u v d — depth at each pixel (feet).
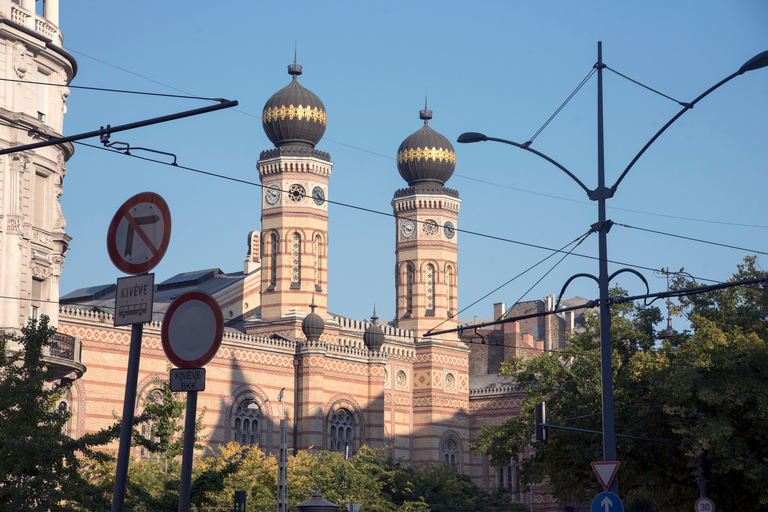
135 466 156.46
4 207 141.08
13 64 143.74
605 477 81.71
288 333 286.05
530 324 404.77
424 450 311.68
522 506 256.93
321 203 298.76
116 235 46.96
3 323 138.82
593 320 160.86
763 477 124.67
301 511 119.75
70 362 150.10
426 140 330.34
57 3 155.84
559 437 147.74
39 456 92.32
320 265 297.53
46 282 151.12
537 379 170.91
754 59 75.61
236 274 345.51
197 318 43.80
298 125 296.92
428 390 315.17
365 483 213.87
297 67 305.32
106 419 221.25
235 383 254.06
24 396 95.20
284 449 160.15
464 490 250.98
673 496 143.84
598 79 88.84
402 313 326.44
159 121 59.47
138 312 45.83
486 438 178.91
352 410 280.51
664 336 152.25
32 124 144.66
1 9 141.79
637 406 137.69
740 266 144.66
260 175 300.40
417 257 325.83
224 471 111.65
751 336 125.49
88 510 96.84
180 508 42.65
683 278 147.95
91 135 61.41
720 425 121.29
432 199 328.29
